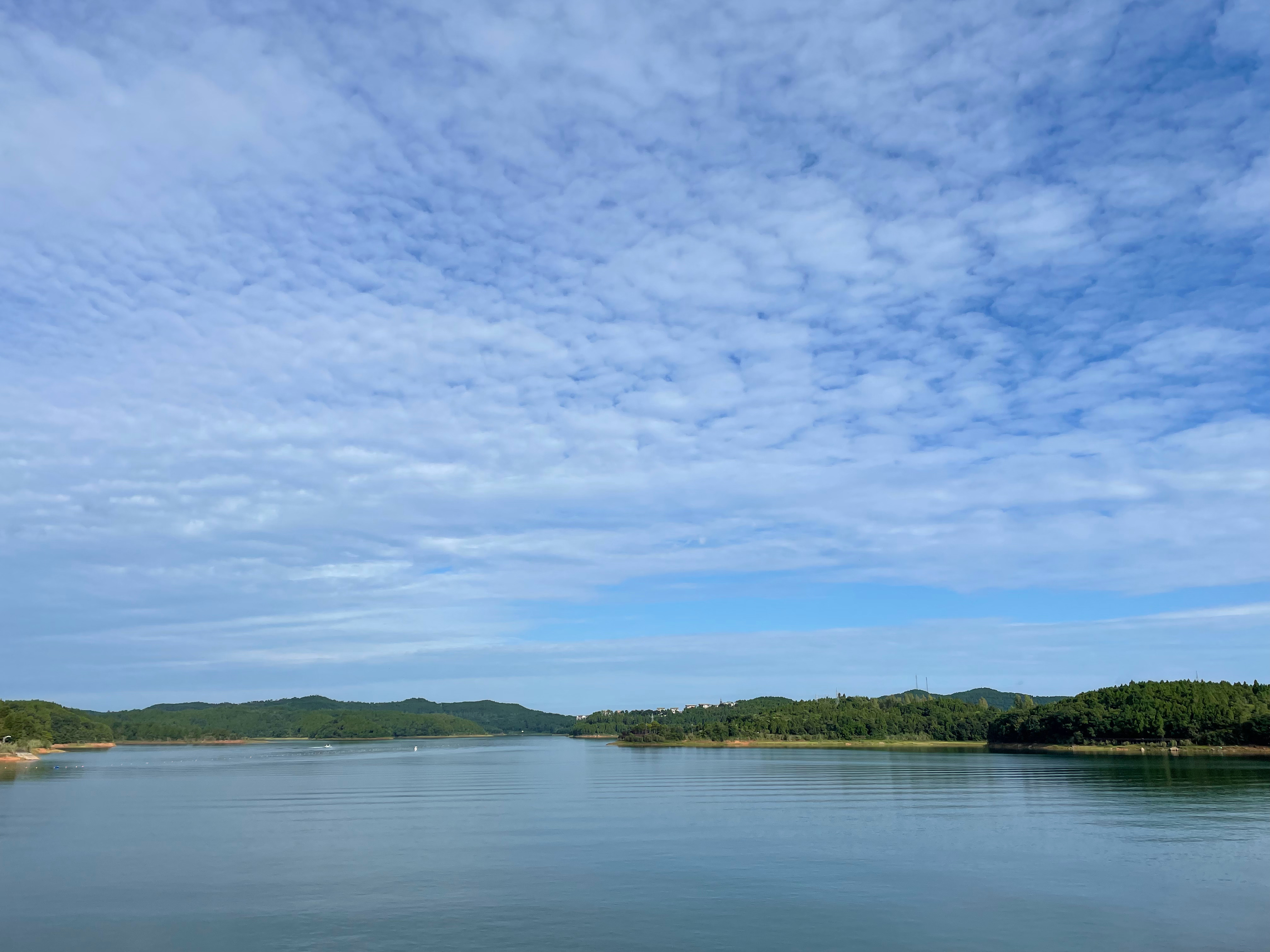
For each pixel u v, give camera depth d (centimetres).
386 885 5250
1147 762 18675
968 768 17188
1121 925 4216
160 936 4106
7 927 4288
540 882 5325
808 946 3881
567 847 6788
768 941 3962
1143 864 5788
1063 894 4894
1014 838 7019
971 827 7706
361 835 7600
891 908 4578
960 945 3884
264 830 8000
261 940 4031
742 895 4903
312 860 6212
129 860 6250
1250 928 4150
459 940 4000
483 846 6900
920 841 6925
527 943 3944
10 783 15288
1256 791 10888
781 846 6744
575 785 14188
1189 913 4444
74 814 9556
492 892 5041
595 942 3966
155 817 9250
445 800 11362
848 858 6109
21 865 6053
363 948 3884
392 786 14350
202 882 5384
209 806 10581
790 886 5144
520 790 13075
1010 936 4028
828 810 9356
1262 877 5359
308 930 4191
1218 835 7119
